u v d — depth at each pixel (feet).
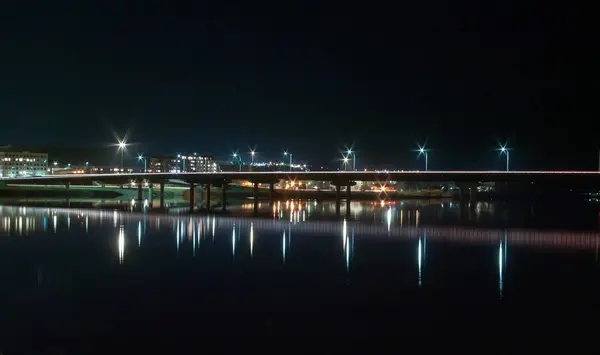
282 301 120.78
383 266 165.89
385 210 496.64
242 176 572.51
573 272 157.48
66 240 223.51
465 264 170.60
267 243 219.41
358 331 100.17
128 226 290.97
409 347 92.22
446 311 113.29
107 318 106.93
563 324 104.47
